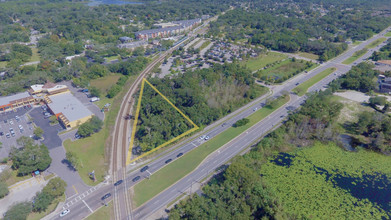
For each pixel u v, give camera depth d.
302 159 150.12
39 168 133.25
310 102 189.88
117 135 169.00
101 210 114.62
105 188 126.56
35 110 197.88
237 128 175.50
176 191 125.31
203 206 105.25
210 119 178.75
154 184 129.50
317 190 128.00
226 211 104.88
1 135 166.50
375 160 150.25
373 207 119.44
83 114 181.25
